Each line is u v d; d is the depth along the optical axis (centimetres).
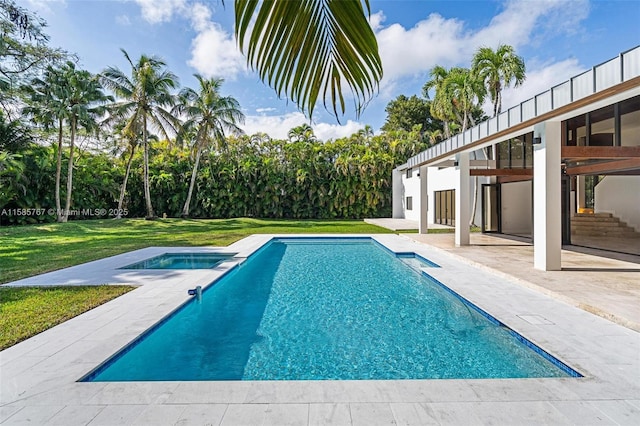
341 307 523
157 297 500
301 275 739
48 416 227
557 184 596
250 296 586
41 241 1212
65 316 416
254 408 234
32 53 1509
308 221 2264
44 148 2094
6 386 264
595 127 773
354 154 2519
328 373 327
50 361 304
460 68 1803
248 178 2500
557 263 601
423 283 654
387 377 318
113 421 221
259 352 374
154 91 2002
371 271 775
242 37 114
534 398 243
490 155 1275
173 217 2480
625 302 421
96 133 1989
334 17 119
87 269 711
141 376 322
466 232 936
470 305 463
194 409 233
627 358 298
